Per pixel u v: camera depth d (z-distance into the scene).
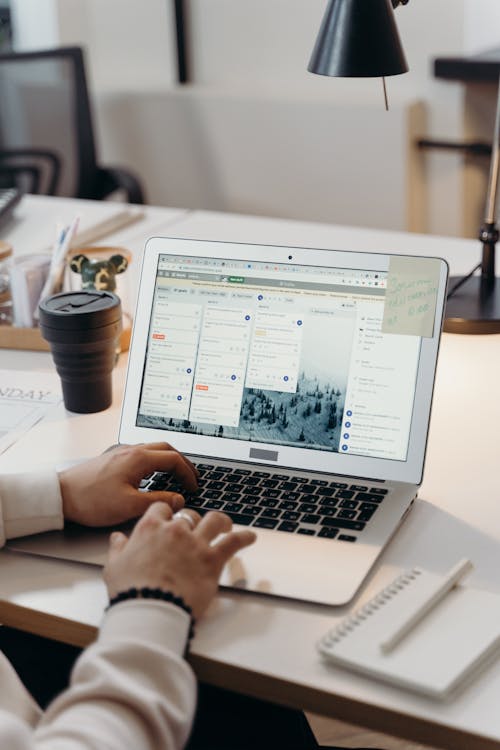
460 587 0.94
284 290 1.18
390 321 1.14
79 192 3.30
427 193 3.44
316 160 3.46
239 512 1.07
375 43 1.41
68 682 1.15
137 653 0.80
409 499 1.09
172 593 0.87
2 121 3.13
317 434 1.15
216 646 0.88
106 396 1.38
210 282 1.22
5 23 3.66
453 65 3.11
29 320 1.64
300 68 3.50
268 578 0.96
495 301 1.65
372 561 0.98
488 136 3.39
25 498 1.05
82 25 3.70
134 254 2.06
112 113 3.71
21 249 2.12
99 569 1.01
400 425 1.12
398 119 3.24
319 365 1.16
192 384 1.21
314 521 1.05
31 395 1.45
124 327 1.57
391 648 0.85
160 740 0.77
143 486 1.13
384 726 0.81
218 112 3.54
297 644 0.88
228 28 3.56
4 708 0.89
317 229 2.20
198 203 3.76
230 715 1.09
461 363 1.51
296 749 1.05
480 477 1.18
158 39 3.66
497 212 3.40
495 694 0.81
